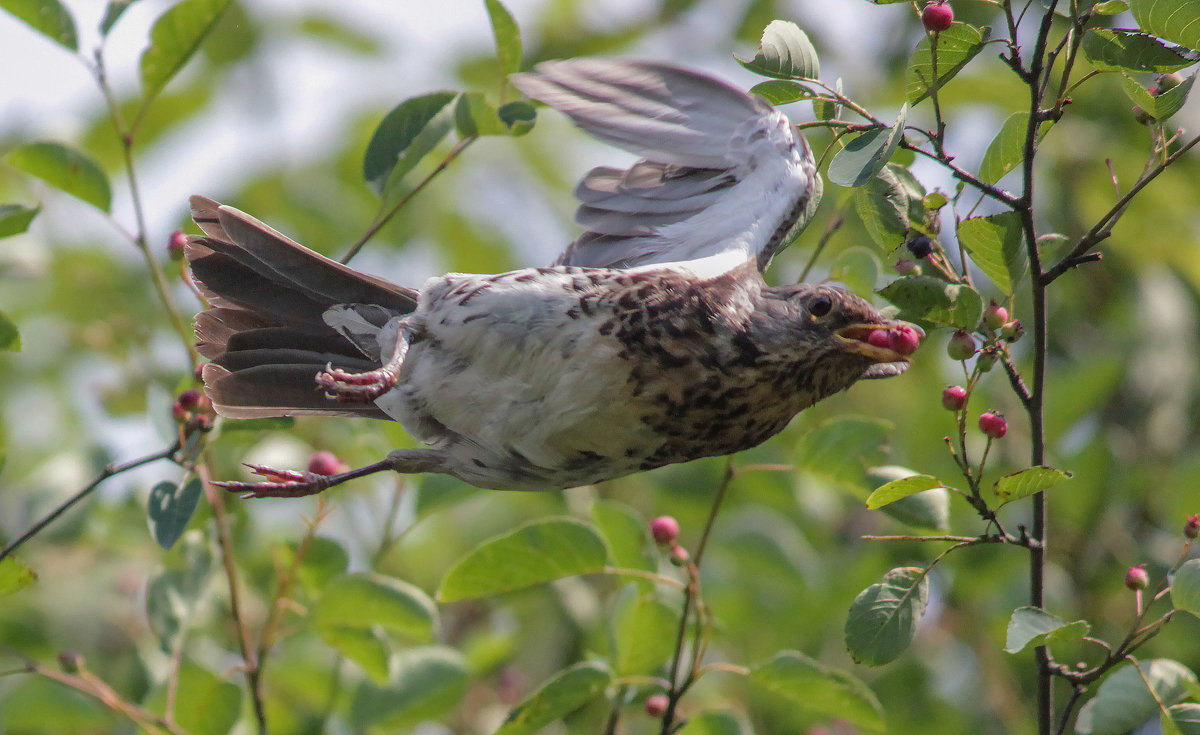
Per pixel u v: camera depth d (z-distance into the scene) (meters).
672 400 8.16
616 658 9.56
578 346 8.00
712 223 8.91
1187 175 13.35
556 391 8.04
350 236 14.08
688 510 11.98
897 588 7.68
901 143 7.55
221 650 11.47
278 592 9.56
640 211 9.22
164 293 9.27
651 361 8.07
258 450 12.15
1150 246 13.36
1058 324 13.38
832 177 7.14
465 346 8.12
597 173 9.38
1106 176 13.41
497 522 13.11
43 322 14.14
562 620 12.60
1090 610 11.89
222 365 8.70
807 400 8.69
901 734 11.74
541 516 12.97
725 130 8.73
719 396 8.28
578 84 8.49
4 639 11.61
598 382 8.02
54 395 14.07
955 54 7.58
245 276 8.69
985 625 11.98
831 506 12.71
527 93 8.45
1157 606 11.62
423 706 10.32
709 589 11.81
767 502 11.94
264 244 8.62
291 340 8.77
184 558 9.80
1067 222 13.53
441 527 13.21
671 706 8.96
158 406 9.84
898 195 8.04
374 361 8.73
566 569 9.26
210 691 9.68
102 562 12.20
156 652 11.41
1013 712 11.77
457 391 8.17
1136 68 7.47
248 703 10.95
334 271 8.66
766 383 8.41
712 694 11.77
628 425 8.16
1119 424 13.09
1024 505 11.95
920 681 11.89
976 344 7.79
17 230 9.20
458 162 14.73
